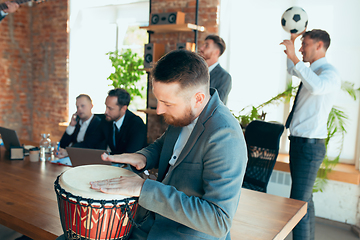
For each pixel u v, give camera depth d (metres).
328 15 3.25
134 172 1.34
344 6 3.16
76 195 1.04
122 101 2.64
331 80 2.29
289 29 2.66
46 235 1.26
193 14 3.88
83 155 2.10
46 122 5.40
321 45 2.42
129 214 1.09
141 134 2.64
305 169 2.38
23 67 5.41
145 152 1.38
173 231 1.09
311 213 2.38
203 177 1.02
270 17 3.56
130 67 4.27
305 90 2.43
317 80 2.25
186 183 1.07
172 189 1.01
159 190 1.01
